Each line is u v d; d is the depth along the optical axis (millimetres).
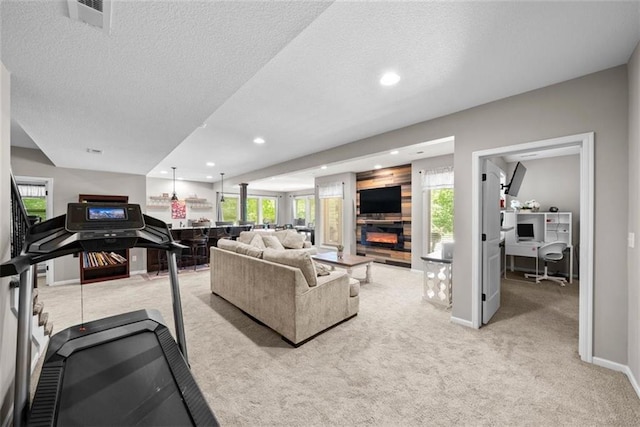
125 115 2381
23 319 1317
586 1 1452
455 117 2986
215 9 1185
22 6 1126
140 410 1368
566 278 5109
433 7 1500
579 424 1570
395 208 6359
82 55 1514
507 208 5738
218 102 2145
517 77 2264
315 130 3596
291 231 6738
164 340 2002
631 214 1969
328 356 2322
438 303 3689
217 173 7234
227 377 2023
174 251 2055
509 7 1499
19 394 1267
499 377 2014
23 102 2088
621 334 2064
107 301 3832
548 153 5203
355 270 5949
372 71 2170
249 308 3150
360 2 1459
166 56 1543
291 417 1635
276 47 1480
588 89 2213
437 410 1688
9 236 1594
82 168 4898
